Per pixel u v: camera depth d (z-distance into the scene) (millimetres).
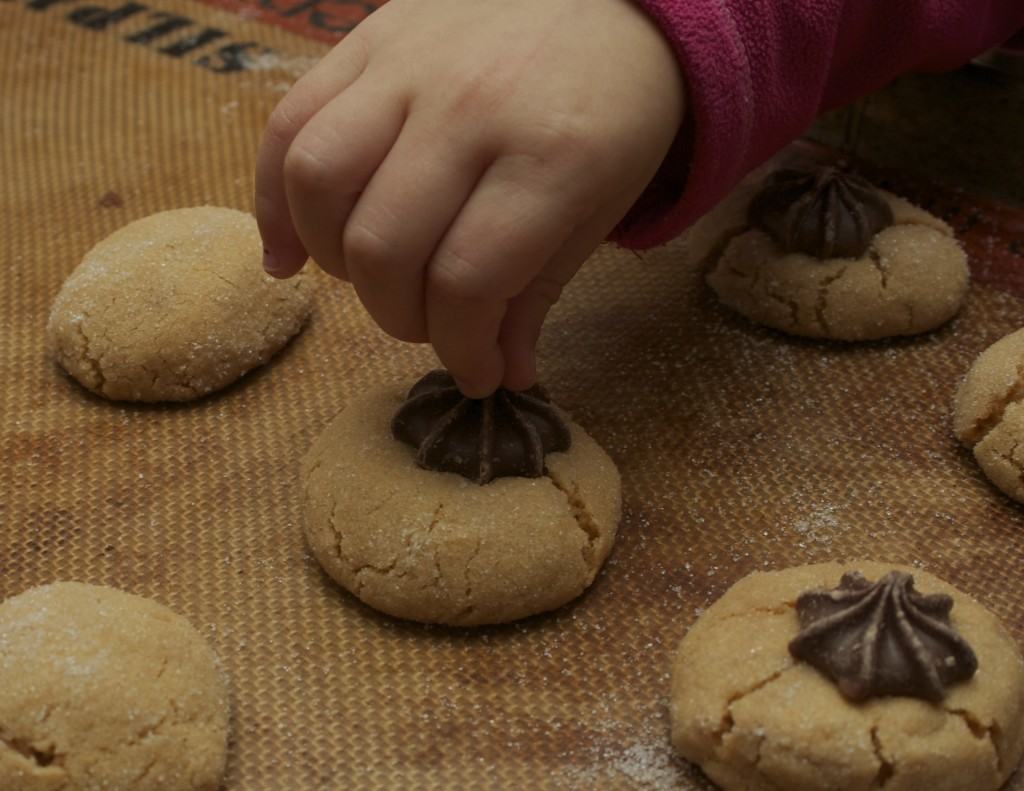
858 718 282
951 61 376
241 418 354
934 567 323
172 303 354
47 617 296
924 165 407
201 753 291
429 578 312
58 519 334
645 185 306
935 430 347
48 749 285
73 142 428
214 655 306
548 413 326
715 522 332
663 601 319
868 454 343
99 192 411
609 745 298
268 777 294
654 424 351
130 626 298
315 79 302
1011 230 390
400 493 318
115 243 372
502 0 301
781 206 368
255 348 360
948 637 285
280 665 310
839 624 287
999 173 397
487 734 300
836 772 281
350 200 293
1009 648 295
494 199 287
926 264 363
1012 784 290
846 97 369
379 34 303
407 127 290
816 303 362
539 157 286
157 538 331
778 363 363
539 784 293
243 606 319
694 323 373
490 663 310
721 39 304
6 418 354
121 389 354
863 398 354
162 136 430
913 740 281
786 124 336
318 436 346
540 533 314
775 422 350
